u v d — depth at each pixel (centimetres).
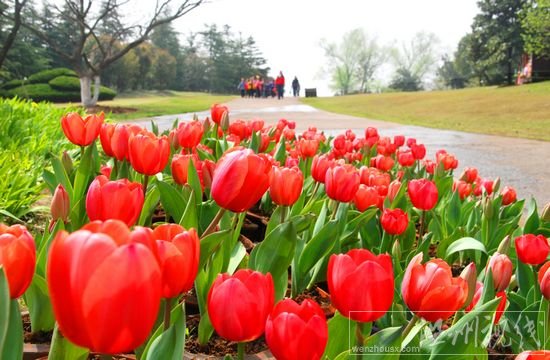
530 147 1267
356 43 8762
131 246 72
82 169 272
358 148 552
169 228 119
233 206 156
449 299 119
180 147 369
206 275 197
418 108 3219
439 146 1274
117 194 144
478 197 466
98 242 71
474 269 145
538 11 4338
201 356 191
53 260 74
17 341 110
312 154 397
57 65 6638
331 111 3105
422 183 293
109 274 71
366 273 109
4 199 394
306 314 109
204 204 245
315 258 231
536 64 5038
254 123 465
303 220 224
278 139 528
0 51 2594
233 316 104
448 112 2814
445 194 416
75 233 73
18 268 100
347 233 272
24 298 234
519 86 4169
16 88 4569
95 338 75
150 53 7756
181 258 106
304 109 3278
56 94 4556
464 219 380
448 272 121
